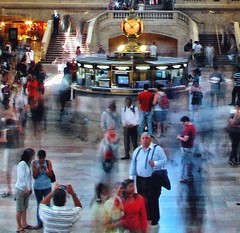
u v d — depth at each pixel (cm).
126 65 2323
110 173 1362
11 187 1501
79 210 1031
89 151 1886
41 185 1211
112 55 2583
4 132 1898
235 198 1441
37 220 1252
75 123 2320
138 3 4822
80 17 4738
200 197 1442
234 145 1733
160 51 4666
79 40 4372
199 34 4591
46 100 2638
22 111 2152
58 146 1947
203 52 4094
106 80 2345
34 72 2661
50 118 2372
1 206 1377
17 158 1728
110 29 4531
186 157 1522
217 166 1720
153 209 1248
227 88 2970
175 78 2384
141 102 1991
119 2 4669
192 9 4744
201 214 1332
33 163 1219
